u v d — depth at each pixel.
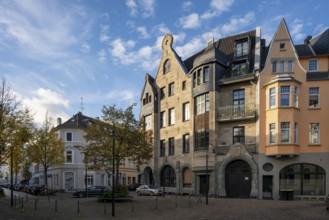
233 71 34.12
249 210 19.94
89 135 27.86
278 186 29.73
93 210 21.00
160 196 34.12
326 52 31.52
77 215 18.80
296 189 29.53
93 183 55.88
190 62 41.72
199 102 35.84
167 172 40.53
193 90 36.47
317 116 30.06
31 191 44.31
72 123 55.81
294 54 31.23
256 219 16.11
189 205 23.00
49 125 43.34
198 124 35.34
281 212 18.83
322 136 29.70
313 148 29.69
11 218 17.88
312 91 30.69
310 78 30.62
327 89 30.20
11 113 26.72
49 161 43.34
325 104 30.08
